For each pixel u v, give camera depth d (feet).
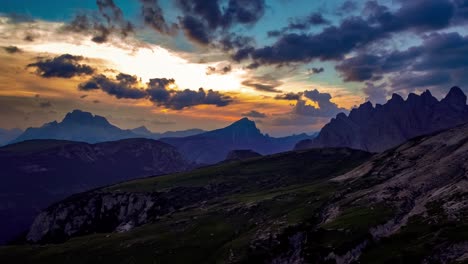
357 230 338.75
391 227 341.00
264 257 362.33
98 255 433.07
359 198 440.04
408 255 267.80
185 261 390.21
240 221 482.28
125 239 480.64
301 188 597.93
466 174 396.37
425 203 367.66
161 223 542.16
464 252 248.32
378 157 650.43
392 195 419.33
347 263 300.40
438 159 500.33
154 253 415.03
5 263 443.32
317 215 433.07
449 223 299.58
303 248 350.64
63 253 455.22
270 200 539.29
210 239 436.76
